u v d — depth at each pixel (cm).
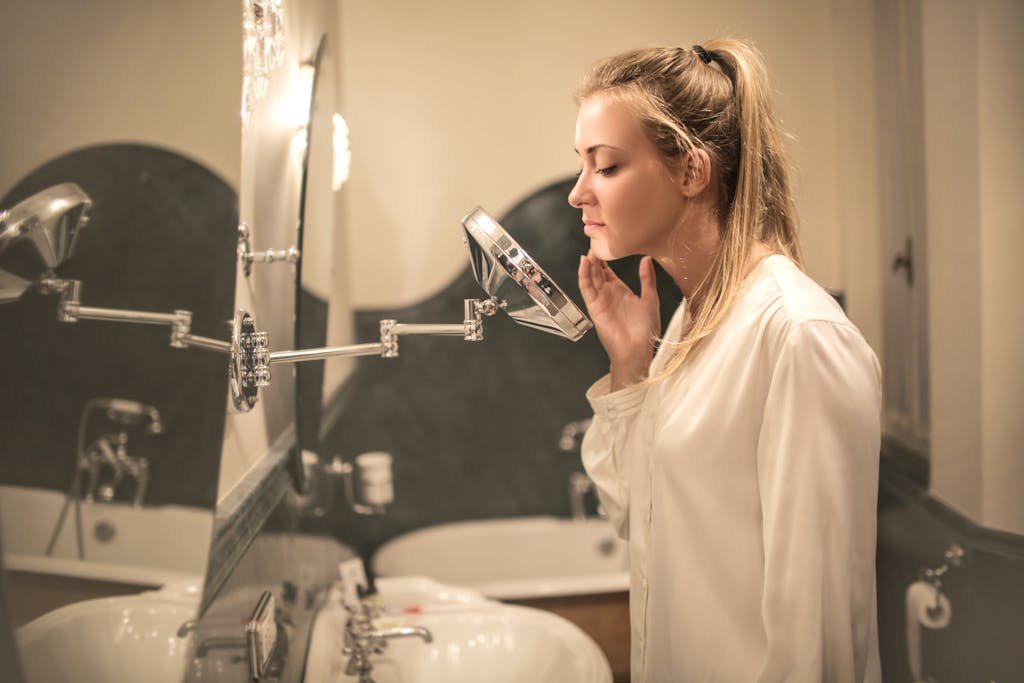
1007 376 165
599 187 99
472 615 148
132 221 53
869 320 262
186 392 61
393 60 291
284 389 125
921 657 188
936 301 196
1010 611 158
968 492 176
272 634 96
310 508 151
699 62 100
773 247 100
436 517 302
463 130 293
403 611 154
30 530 44
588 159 100
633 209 98
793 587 84
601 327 119
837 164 279
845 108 272
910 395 227
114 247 51
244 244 85
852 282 269
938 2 194
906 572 210
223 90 71
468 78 293
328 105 178
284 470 123
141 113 54
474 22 292
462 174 294
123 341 52
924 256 217
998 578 162
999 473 166
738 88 100
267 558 104
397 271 295
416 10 291
